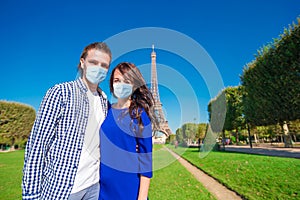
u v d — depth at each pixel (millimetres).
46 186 2086
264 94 20078
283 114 18750
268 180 7449
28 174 1996
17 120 39062
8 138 37812
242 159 13656
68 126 2211
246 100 23781
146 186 2201
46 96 2191
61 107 2197
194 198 6309
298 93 16906
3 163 18250
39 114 2119
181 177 9930
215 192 7082
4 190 8133
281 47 17906
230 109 31969
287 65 17438
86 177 2338
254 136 53781
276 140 53250
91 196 2389
